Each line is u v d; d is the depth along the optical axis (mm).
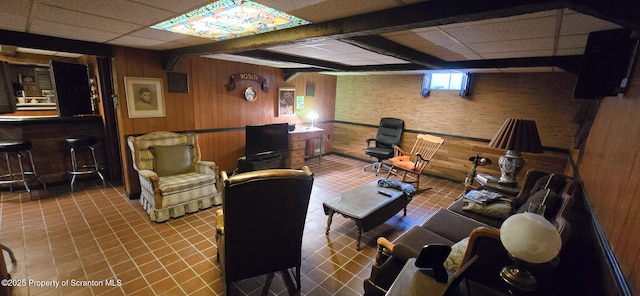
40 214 3256
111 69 3625
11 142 3467
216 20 2059
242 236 1867
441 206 3971
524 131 2867
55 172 4113
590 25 1788
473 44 2572
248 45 2627
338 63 4508
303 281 2303
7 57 4305
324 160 6480
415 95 5480
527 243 992
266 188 1752
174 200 3250
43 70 5637
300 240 2135
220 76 4555
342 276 2379
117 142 4352
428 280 1166
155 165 3549
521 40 2316
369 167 5941
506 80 4465
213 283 2225
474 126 4863
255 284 2240
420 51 3049
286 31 2277
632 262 1094
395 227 3273
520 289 1105
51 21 2176
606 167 1874
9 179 3850
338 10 1736
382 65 4520
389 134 5750
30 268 2303
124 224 3105
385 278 1906
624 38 1852
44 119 3838
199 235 2934
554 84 4074
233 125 4883
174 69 3973
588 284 1560
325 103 6641
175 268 2389
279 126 5031
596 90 1977
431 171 5426
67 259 2447
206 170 3705
